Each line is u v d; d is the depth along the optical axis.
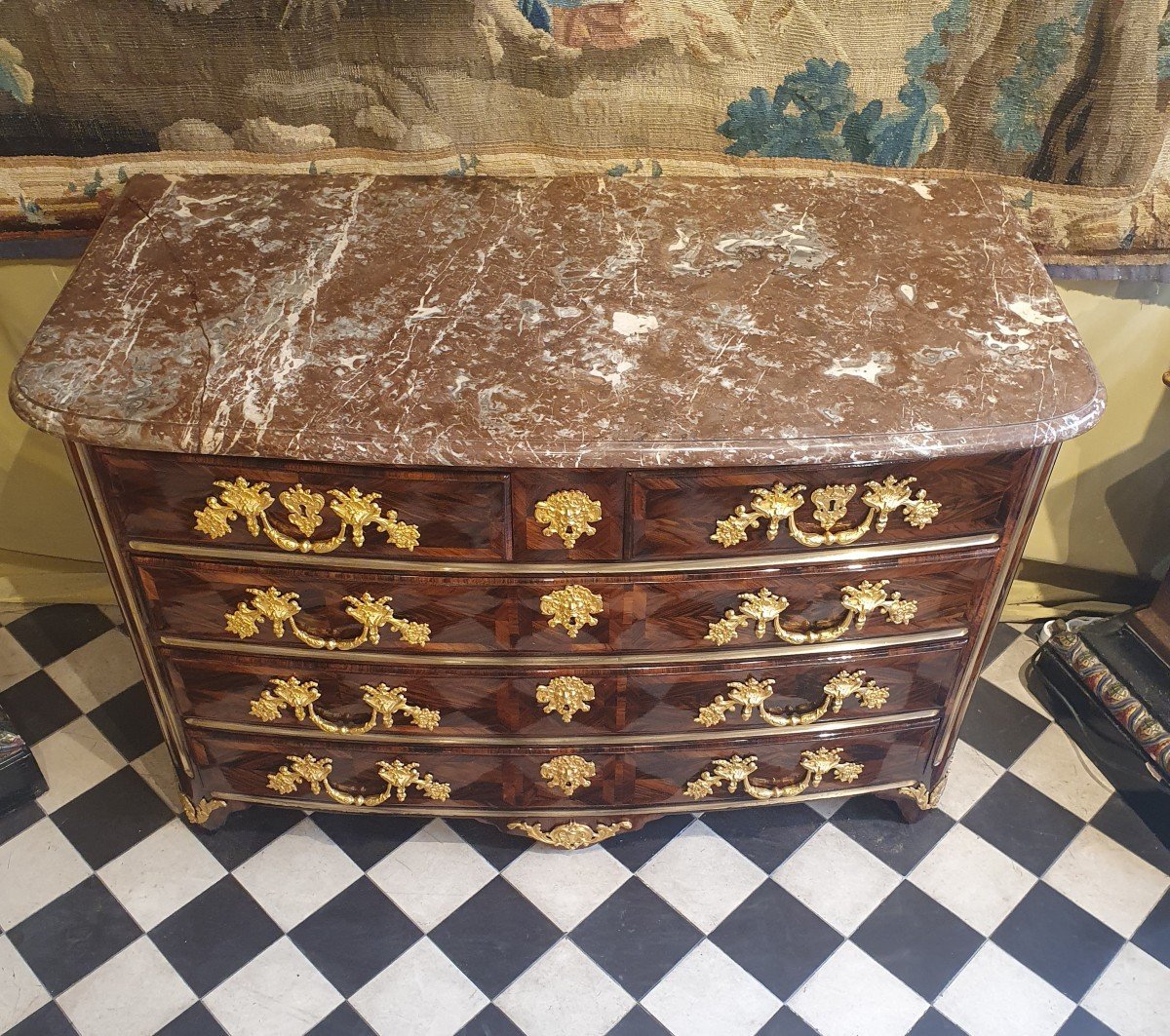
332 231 1.72
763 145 1.92
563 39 1.80
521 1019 1.85
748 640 1.70
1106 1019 1.86
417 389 1.45
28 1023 1.83
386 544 1.55
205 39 1.78
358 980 1.90
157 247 1.67
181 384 1.45
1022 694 2.35
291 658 1.73
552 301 1.60
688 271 1.66
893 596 1.67
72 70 1.80
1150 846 2.10
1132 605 2.54
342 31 1.79
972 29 1.78
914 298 1.62
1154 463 2.33
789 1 1.75
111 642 2.42
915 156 1.94
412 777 1.89
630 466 1.39
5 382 2.24
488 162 1.96
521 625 1.65
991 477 1.54
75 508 2.42
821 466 1.46
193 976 1.90
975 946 1.95
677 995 1.89
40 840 2.07
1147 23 1.74
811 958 1.93
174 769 2.07
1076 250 2.01
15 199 1.94
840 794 2.00
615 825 1.98
